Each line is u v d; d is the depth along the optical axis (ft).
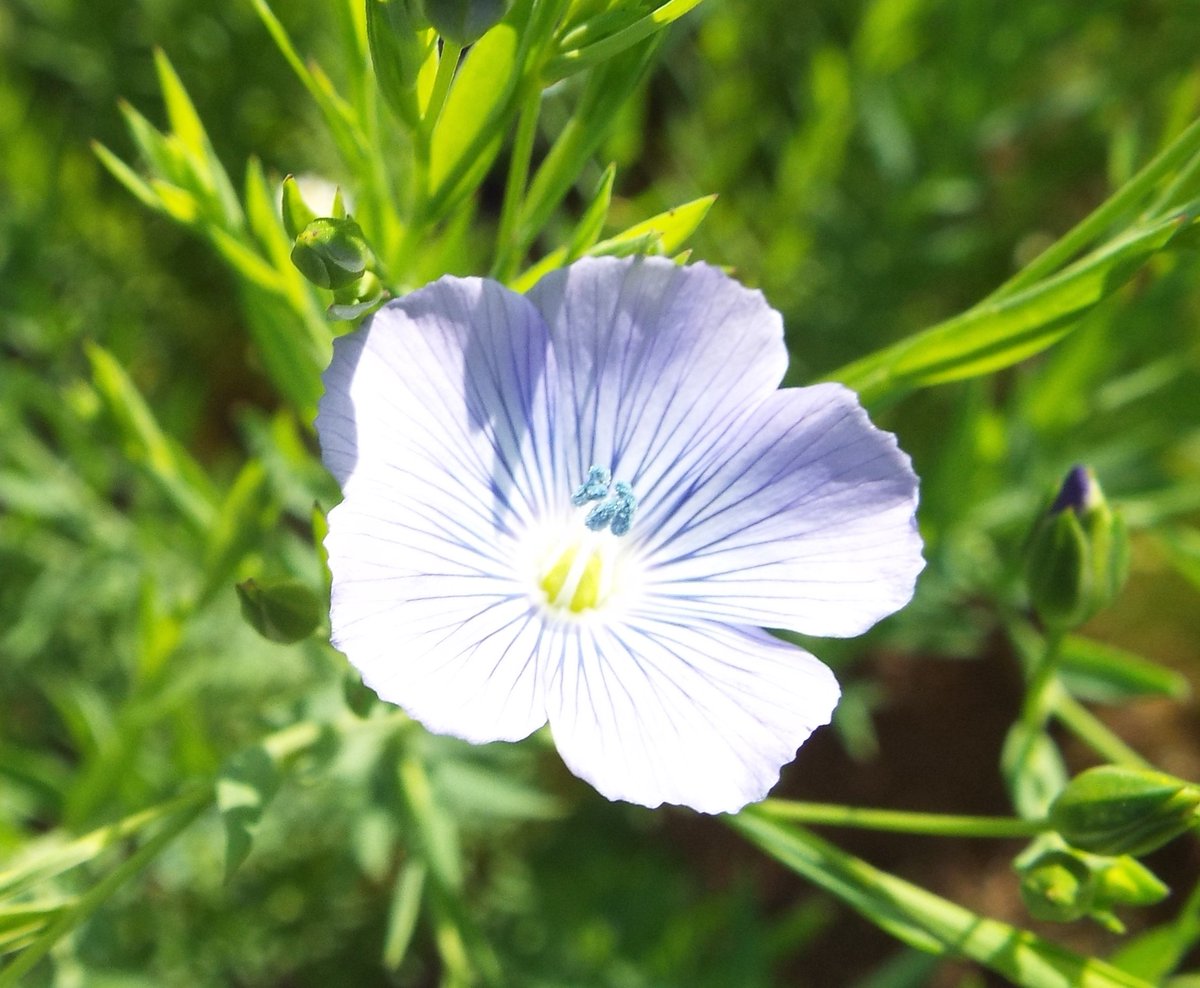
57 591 0.30
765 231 0.36
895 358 0.20
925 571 0.29
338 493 0.25
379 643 0.15
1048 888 0.18
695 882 0.36
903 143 0.34
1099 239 0.29
